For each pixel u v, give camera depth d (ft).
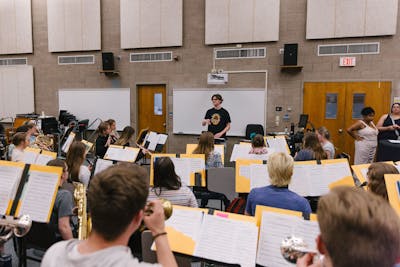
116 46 24.11
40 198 6.23
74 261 2.59
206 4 21.80
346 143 20.48
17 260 8.86
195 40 22.49
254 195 6.16
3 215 5.91
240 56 21.70
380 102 19.69
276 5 20.66
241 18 21.30
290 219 4.44
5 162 6.47
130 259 2.63
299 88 20.94
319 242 2.23
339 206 2.08
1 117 27.09
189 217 4.85
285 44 20.02
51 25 25.13
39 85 26.25
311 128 20.63
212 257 4.52
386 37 19.25
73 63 25.18
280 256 4.33
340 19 19.71
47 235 6.91
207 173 10.44
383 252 1.93
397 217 2.04
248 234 4.55
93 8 24.03
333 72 20.29
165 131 23.91
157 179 7.31
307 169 8.56
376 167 5.65
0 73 26.86
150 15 22.90
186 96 22.98
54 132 22.81
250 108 21.84
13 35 26.12
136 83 23.99
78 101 25.38
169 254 3.05
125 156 12.77
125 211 2.61
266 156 11.39
